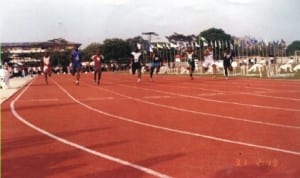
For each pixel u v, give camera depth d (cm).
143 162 788
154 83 3094
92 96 2095
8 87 2931
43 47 15025
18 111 1552
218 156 827
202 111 1488
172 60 7225
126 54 12494
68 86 2997
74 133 1096
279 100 1766
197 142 962
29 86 3175
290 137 1007
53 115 1436
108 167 758
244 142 955
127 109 1572
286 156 824
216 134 1054
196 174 704
